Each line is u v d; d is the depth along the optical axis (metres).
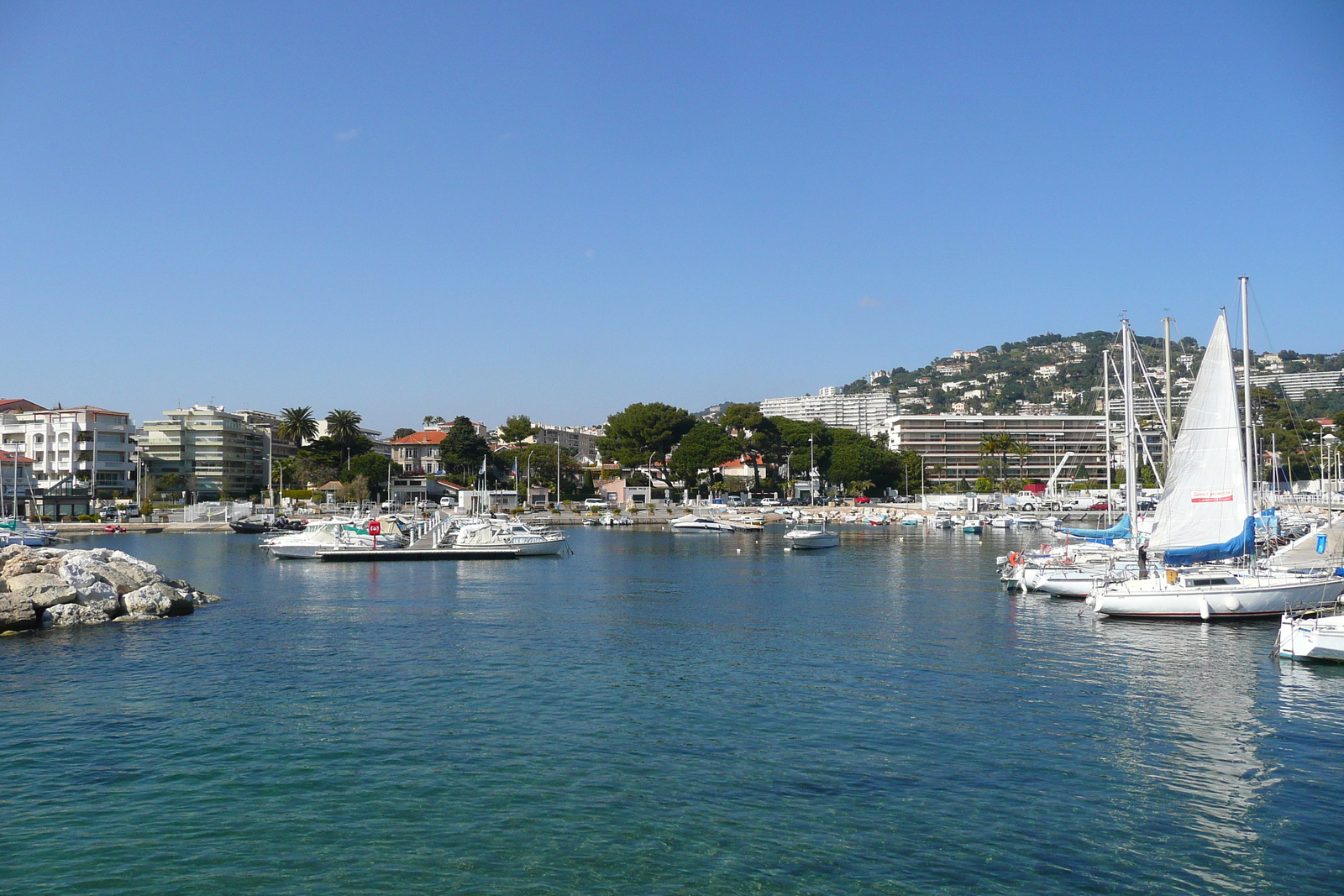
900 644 42.53
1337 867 19.53
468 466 194.50
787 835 20.95
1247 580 46.78
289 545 89.06
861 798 23.06
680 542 120.81
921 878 19.02
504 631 46.41
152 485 168.38
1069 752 26.42
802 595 62.09
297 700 32.19
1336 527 63.94
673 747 26.91
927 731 28.41
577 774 24.67
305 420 199.75
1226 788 23.75
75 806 22.59
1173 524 47.16
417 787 23.78
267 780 24.28
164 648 41.75
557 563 88.25
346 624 48.91
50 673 36.50
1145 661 38.12
